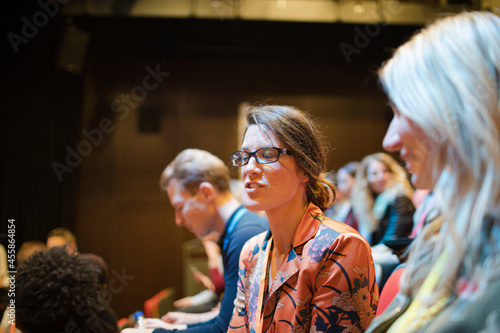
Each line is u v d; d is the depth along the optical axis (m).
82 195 4.45
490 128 0.40
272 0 3.70
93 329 1.06
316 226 0.81
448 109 0.42
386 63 0.53
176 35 4.17
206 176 1.39
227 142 4.58
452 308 0.42
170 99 4.61
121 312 4.35
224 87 4.64
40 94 4.38
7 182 4.28
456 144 0.41
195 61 4.64
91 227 4.44
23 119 4.33
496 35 0.44
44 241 4.31
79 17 3.74
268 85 4.64
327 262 0.75
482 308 0.38
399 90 0.47
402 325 0.47
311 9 3.68
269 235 0.90
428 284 0.47
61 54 3.72
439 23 0.49
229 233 1.32
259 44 4.38
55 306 0.97
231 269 1.23
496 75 0.42
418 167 0.48
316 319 0.72
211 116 4.61
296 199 0.83
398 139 0.49
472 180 0.40
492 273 0.39
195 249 2.39
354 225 2.46
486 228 0.41
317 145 0.87
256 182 0.80
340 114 4.60
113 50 4.55
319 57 4.65
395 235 2.13
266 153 0.81
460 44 0.44
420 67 0.46
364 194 2.39
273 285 0.79
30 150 4.34
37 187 4.34
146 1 3.70
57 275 0.99
